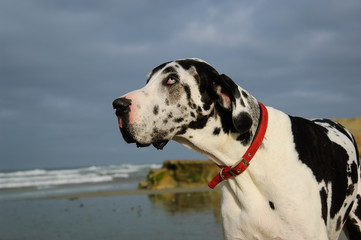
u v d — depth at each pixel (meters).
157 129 1.00
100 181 11.34
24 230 2.92
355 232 1.20
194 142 1.06
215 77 1.01
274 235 1.02
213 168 6.99
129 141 1.02
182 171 6.96
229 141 1.04
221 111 1.04
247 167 1.03
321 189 1.03
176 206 3.86
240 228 1.07
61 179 11.95
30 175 14.08
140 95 1.00
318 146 1.08
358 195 1.19
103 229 2.77
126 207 4.11
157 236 2.39
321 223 1.01
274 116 1.08
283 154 1.02
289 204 0.99
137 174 14.31
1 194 7.69
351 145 1.21
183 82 1.02
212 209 3.46
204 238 2.27
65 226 3.01
